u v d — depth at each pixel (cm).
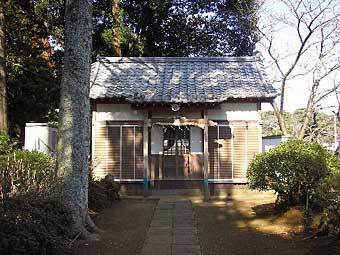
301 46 1947
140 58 1738
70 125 825
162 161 1533
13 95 1919
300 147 945
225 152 1506
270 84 1530
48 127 1457
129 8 2173
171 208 1176
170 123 1441
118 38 2027
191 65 1714
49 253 579
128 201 1322
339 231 732
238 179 1492
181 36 2369
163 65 1714
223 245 765
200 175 1524
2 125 1480
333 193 695
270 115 2859
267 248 734
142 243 779
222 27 2359
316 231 814
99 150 1519
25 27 1928
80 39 838
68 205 796
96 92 1478
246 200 1340
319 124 2231
